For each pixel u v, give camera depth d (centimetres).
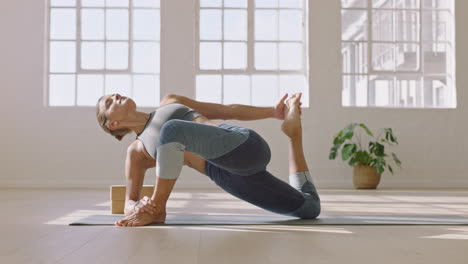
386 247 165
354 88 703
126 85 688
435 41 711
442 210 335
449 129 695
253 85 695
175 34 681
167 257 145
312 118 686
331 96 688
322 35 689
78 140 671
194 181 664
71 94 684
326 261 139
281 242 175
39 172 667
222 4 692
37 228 219
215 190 603
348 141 688
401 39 708
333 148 641
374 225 232
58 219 264
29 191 575
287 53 699
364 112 688
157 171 226
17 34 677
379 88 707
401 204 393
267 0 696
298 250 158
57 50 685
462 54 702
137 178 249
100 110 244
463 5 704
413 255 150
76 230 210
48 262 137
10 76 674
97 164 668
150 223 230
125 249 159
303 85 699
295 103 256
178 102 252
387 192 567
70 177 666
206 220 246
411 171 690
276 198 241
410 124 692
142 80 689
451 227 226
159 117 240
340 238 186
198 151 221
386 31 705
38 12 679
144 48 691
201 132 218
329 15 690
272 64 697
